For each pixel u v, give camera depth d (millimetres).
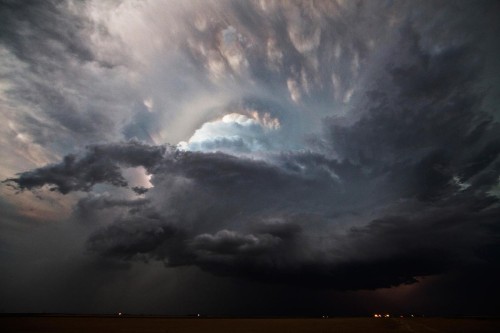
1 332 55562
